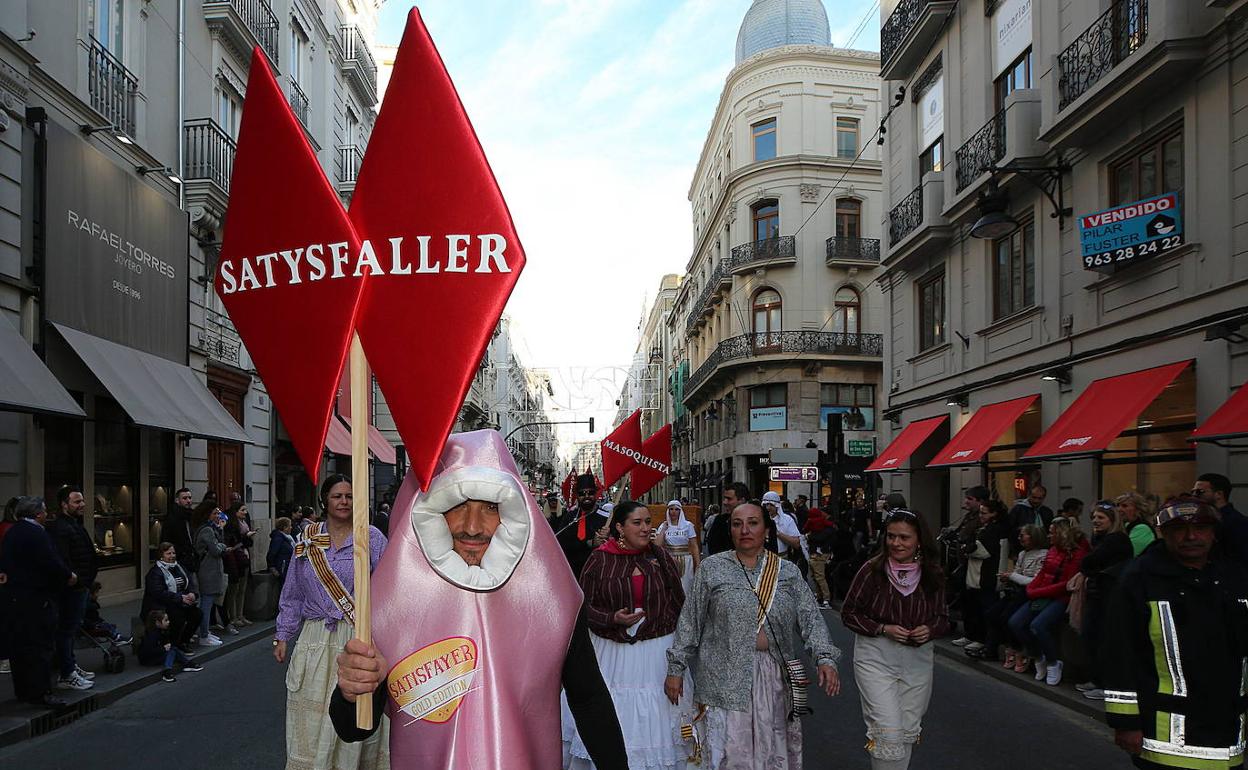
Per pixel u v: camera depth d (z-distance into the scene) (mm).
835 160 34000
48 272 11477
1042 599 8008
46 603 7031
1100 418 10523
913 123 17781
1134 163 10938
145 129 14516
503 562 2213
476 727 2117
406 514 2244
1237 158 9078
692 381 43281
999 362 14148
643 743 4734
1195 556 3363
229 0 16906
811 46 34250
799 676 4227
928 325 17453
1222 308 9211
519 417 77938
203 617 10234
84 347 11898
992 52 14484
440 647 2160
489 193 2031
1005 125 13312
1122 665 3439
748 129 35469
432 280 2027
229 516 12227
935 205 15969
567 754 4895
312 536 4434
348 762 4195
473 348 2006
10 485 10805
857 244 33438
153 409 12648
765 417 34250
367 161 2076
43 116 11398
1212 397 9320
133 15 14328
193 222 15992
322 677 4230
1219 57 9312
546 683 2213
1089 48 11281
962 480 15555
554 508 14008
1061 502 12281
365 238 2061
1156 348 10305
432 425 2002
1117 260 10391
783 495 32938
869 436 33562
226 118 18016
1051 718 7008
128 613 12250
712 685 4250
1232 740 3297
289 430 2062
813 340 33094
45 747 6352
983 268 14734
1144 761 3400
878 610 4426
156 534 14602
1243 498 8867
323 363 2041
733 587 4270
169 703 7703
